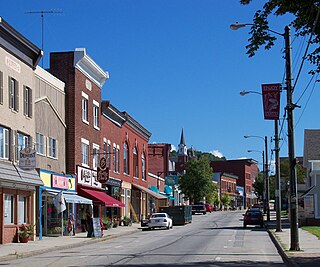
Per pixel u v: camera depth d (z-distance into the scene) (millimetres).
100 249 27719
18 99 32250
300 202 58906
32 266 19672
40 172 34875
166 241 32594
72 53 41938
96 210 48656
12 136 31141
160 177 82375
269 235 37562
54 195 36688
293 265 18422
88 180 44344
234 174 148625
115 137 55469
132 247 28359
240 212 109000
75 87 41906
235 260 20719
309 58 16375
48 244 30328
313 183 52781
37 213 34531
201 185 102688
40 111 36375
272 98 24188
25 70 33469
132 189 63156
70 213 39781
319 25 15391
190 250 25500
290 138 23609
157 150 88875
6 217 30797
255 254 23453
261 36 15836
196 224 58875
